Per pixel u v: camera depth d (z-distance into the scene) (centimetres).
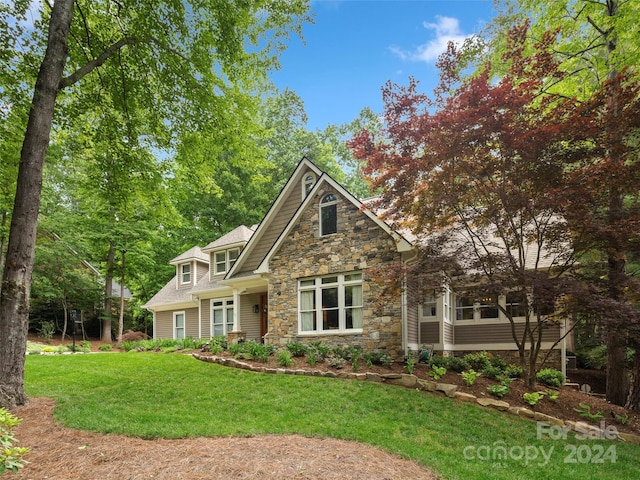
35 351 1556
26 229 753
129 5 972
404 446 576
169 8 958
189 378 973
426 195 905
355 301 1233
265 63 1089
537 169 805
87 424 597
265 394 836
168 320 2189
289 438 573
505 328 1296
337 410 741
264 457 477
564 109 813
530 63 878
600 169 738
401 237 1084
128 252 2417
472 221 921
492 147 834
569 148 799
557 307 804
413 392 856
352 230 1262
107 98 1136
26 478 414
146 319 3086
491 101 794
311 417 696
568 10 1073
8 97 888
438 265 868
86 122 1133
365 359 1046
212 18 982
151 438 547
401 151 909
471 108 800
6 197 1036
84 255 2430
